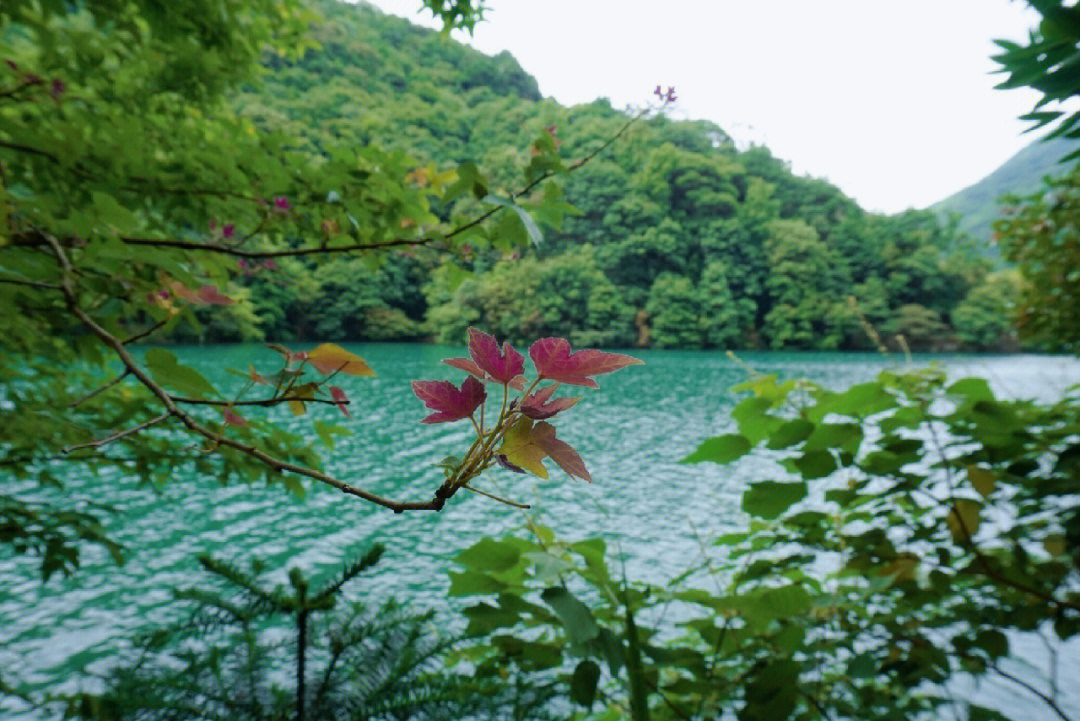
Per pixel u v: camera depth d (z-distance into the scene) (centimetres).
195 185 206
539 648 138
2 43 198
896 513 182
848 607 171
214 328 5309
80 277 109
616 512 1720
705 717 155
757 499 144
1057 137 59
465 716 156
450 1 266
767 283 7738
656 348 7400
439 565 1306
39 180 189
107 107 238
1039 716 574
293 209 211
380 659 167
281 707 155
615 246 7819
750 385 157
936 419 152
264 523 1587
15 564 1234
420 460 2262
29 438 192
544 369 44
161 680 155
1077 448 145
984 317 6912
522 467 43
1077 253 347
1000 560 172
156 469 242
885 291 7594
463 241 196
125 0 193
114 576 1202
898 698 185
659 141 8938
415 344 7175
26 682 790
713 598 134
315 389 73
